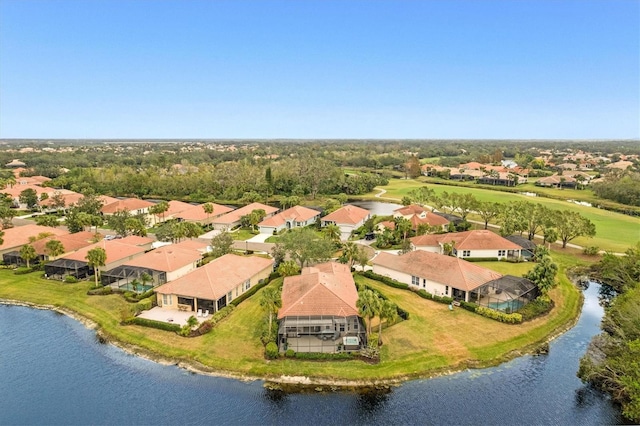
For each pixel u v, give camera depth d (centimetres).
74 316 5734
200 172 17938
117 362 4606
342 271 6412
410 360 4575
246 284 6412
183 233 8625
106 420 3731
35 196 13700
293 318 4941
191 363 4544
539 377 4400
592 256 8488
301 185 16825
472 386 4234
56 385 4222
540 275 6038
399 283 6681
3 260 7906
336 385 4197
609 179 16825
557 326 5478
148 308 5788
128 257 7594
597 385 4253
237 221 11356
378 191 18338
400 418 3778
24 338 5150
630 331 4272
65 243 8119
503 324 5397
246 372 4372
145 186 16900
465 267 6300
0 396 4062
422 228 9594
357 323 5034
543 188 18562
